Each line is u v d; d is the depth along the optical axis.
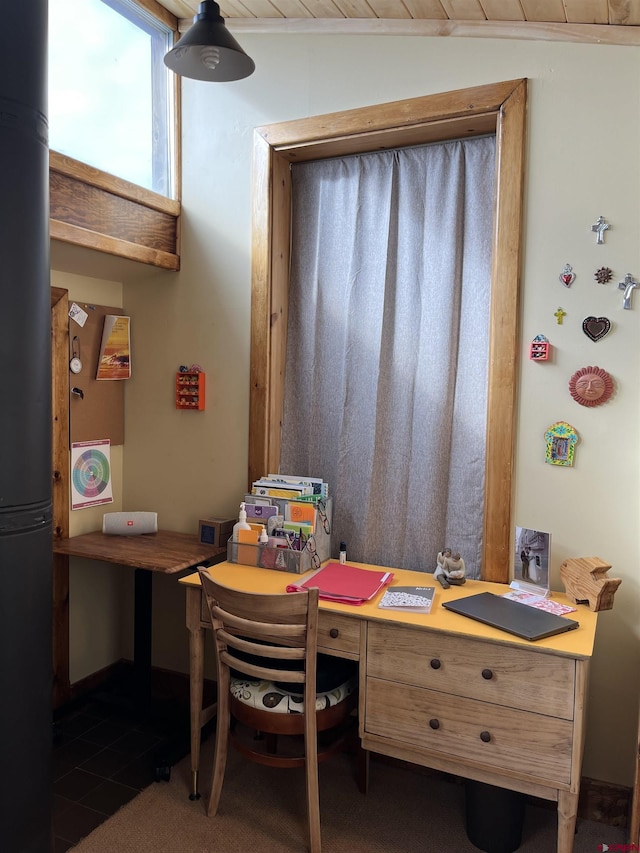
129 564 2.46
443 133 2.41
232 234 2.78
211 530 2.72
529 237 2.24
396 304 2.57
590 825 2.21
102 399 2.99
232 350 2.80
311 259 2.75
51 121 2.38
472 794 2.11
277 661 2.22
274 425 2.76
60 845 2.08
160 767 2.42
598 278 2.14
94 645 3.06
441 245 2.46
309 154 2.66
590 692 2.21
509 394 2.25
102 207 2.48
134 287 3.03
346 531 2.65
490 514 2.31
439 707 1.94
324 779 2.47
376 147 2.56
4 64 1.56
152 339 3.00
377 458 2.58
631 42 2.08
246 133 2.73
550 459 2.23
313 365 2.73
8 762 1.66
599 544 2.19
